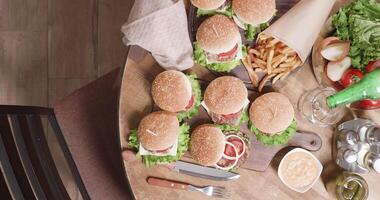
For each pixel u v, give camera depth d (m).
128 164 1.53
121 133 1.53
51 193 1.62
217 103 1.48
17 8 2.32
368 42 1.39
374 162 1.44
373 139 1.46
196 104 1.52
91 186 1.76
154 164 1.52
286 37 1.46
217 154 1.48
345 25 1.45
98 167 1.76
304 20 1.46
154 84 1.48
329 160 1.55
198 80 1.53
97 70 2.30
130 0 2.30
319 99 1.52
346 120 1.54
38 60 2.31
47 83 2.30
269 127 1.48
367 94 1.34
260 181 1.54
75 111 1.78
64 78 2.30
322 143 1.54
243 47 1.51
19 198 1.52
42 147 1.66
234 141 1.50
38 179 1.59
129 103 1.53
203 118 1.54
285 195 1.54
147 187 1.54
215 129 1.49
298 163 1.52
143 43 1.46
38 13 2.32
